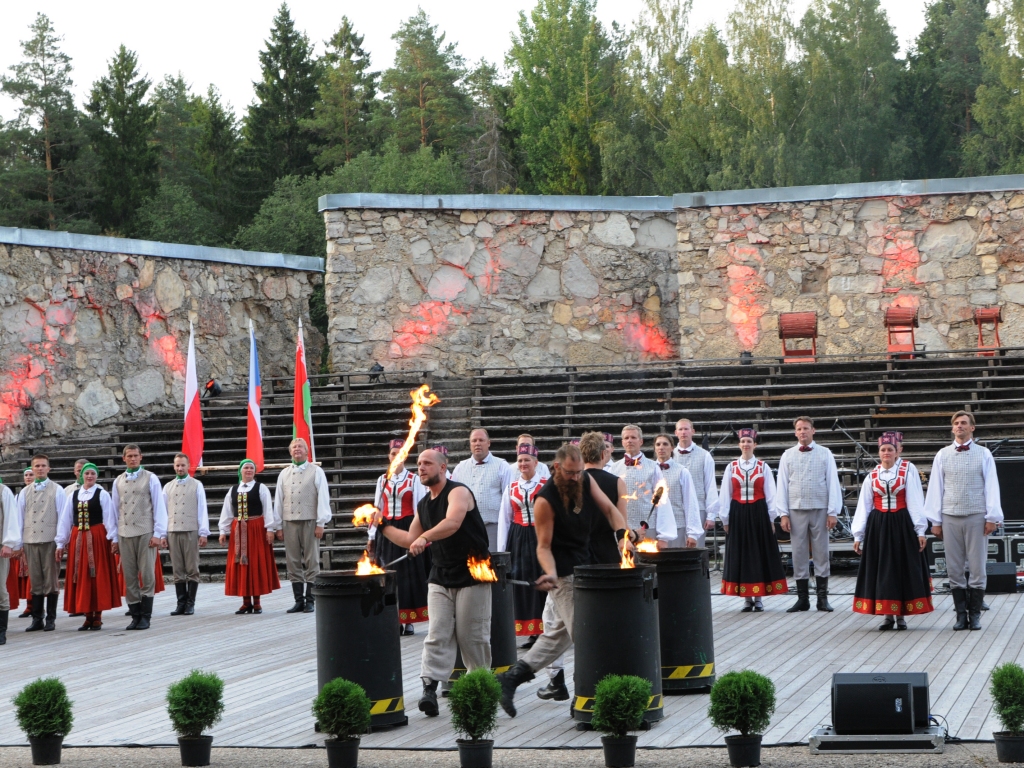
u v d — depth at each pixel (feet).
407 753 22.74
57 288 68.80
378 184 156.66
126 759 22.89
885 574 35.37
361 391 70.90
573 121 166.40
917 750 21.39
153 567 42.83
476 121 196.03
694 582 27.48
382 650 24.86
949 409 58.70
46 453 66.18
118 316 72.08
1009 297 70.74
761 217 74.13
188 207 162.09
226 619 43.91
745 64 152.35
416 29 199.62
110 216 165.58
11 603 44.24
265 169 181.78
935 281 71.77
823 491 40.34
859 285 72.69
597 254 77.71
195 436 60.08
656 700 24.12
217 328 78.18
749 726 20.66
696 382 66.08
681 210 75.31
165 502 43.29
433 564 26.21
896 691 22.06
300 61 192.34
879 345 72.23
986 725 23.04
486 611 25.79
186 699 22.03
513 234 77.41
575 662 24.35
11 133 160.76
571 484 25.02
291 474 45.50
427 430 63.72
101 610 43.09
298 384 58.34
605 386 66.74
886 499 35.63
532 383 68.33
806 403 61.72
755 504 40.47
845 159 150.82
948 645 32.53
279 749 23.35
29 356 67.15
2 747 24.38
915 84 165.99
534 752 22.36
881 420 58.49
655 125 162.40
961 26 191.11
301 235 152.25
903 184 72.02
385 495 38.37
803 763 20.80
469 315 76.89
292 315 83.61
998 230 71.00
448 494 25.40
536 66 178.09
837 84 151.33
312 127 183.93
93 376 70.54
